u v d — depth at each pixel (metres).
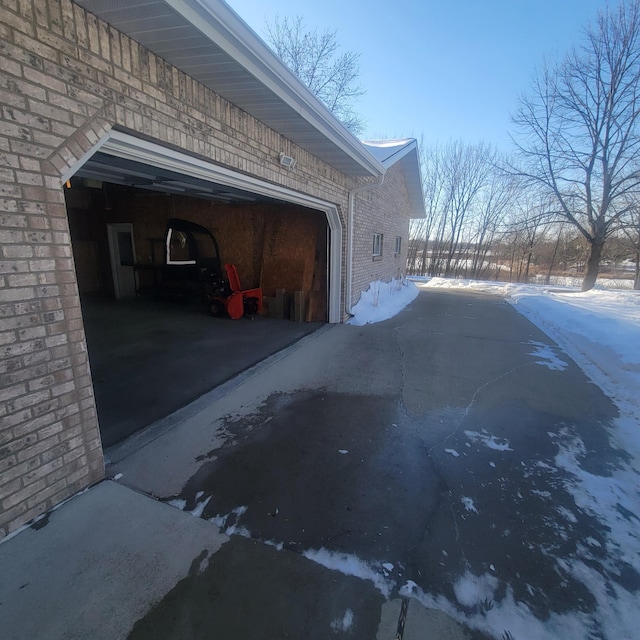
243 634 1.55
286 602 1.70
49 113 1.95
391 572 1.87
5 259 1.83
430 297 13.39
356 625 1.60
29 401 2.02
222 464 2.79
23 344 1.96
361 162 6.20
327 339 6.54
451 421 3.58
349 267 7.72
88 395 2.38
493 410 3.84
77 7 2.05
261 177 4.29
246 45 2.70
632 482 2.66
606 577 1.86
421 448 3.08
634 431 3.41
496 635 1.57
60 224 2.08
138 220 9.73
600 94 14.83
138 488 2.47
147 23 2.25
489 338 6.98
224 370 4.84
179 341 6.16
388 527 2.19
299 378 4.63
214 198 8.26
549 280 22.19
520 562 1.95
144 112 2.59
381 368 5.08
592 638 1.56
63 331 2.17
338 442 3.15
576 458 2.96
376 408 3.83
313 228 8.03
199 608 1.66
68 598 1.68
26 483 2.06
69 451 2.29
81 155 2.15
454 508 2.37
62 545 1.96
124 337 6.36
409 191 15.24
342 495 2.47
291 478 2.64
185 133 3.03
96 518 2.17
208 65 2.83
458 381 4.67
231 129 3.65
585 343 6.29
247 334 6.73
